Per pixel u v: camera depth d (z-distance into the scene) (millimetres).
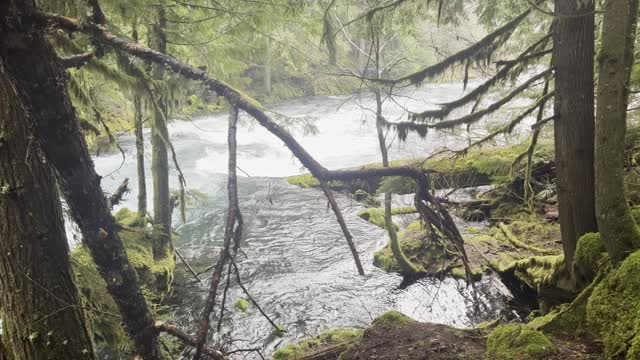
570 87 6633
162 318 8883
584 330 5648
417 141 19922
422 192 2896
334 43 8305
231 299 9945
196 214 14672
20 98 3256
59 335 3709
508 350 5527
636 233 5633
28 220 3465
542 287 8117
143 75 4703
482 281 10188
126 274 4102
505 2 6859
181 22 7672
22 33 3123
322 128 23641
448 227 2986
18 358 3754
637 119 9797
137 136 8641
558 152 7016
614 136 5570
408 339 6453
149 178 15945
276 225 13930
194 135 22500
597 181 5785
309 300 9938
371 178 2756
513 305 9375
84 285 6176
